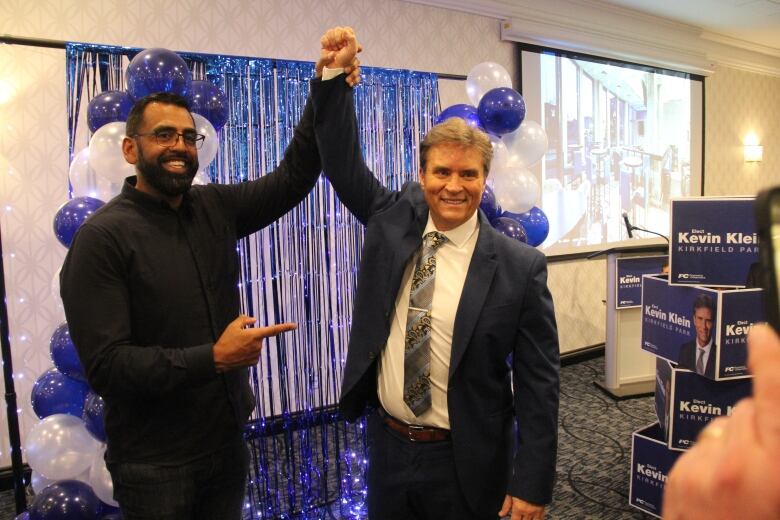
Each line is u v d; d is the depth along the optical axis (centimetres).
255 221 151
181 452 124
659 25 486
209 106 192
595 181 462
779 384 27
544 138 247
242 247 234
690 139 542
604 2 434
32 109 254
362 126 259
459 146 123
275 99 237
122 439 123
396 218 138
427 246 133
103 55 210
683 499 29
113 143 167
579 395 370
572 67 435
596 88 455
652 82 502
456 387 125
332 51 136
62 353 171
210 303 128
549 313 129
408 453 130
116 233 119
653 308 213
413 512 136
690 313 195
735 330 185
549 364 128
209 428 128
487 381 127
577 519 225
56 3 254
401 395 129
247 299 236
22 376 259
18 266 256
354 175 142
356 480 250
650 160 506
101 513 177
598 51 443
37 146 256
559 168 434
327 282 252
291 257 244
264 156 237
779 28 521
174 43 280
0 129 248
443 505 129
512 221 221
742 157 605
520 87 401
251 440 235
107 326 113
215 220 137
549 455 125
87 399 171
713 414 198
